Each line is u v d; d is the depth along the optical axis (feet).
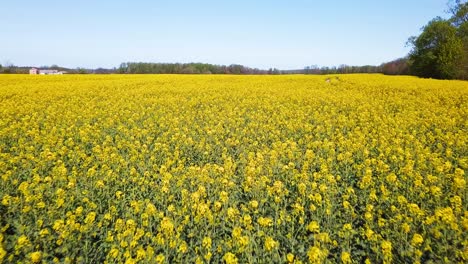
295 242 18.83
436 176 27.50
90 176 27.86
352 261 17.34
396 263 17.39
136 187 25.98
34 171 28.58
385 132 43.80
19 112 57.47
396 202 23.25
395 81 119.34
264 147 38.83
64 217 21.16
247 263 17.04
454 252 17.28
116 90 90.94
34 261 16.33
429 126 48.08
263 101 73.05
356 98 77.66
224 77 150.41
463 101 71.00
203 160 34.53
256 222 21.31
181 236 19.67
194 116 56.85
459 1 208.64
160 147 37.32
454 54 183.83
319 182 27.50
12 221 21.11
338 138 42.37
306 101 72.08
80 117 53.26
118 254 17.40
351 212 21.40
